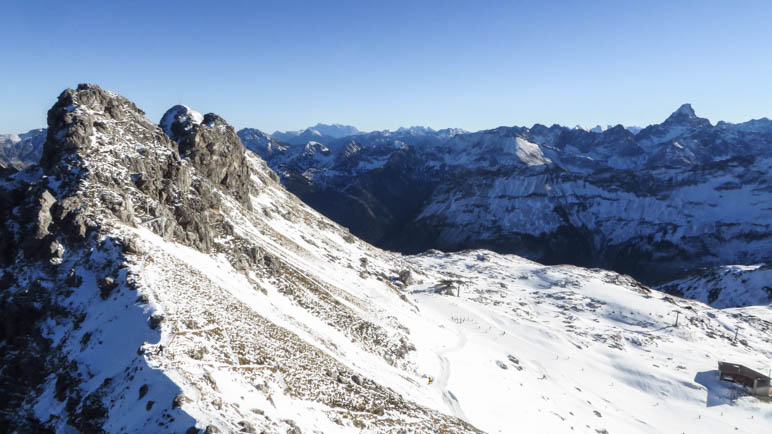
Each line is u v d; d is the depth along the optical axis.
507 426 66.38
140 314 42.31
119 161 70.19
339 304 83.25
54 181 63.34
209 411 29.39
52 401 38.28
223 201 105.00
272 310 61.59
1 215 60.38
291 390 40.84
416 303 129.88
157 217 64.62
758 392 101.12
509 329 126.88
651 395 99.81
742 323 163.38
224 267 68.81
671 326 146.50
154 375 33.25
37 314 48.12
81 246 54.53
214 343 41.47
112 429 30.89
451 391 71.31
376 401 47.81
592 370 107.69
